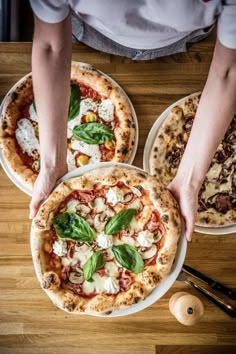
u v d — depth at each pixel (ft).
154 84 2.82
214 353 2.68
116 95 2.73
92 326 2.62
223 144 2.81
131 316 2.64
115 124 2.75
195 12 1.90
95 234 2.42
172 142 2.74
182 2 1.85
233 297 2.66
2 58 2.75
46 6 1.87
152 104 2.82
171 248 2.35
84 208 2.42
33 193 2.37
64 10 1.91
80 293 2.39
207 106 2.18
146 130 2.79
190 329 2.67
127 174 2.40
